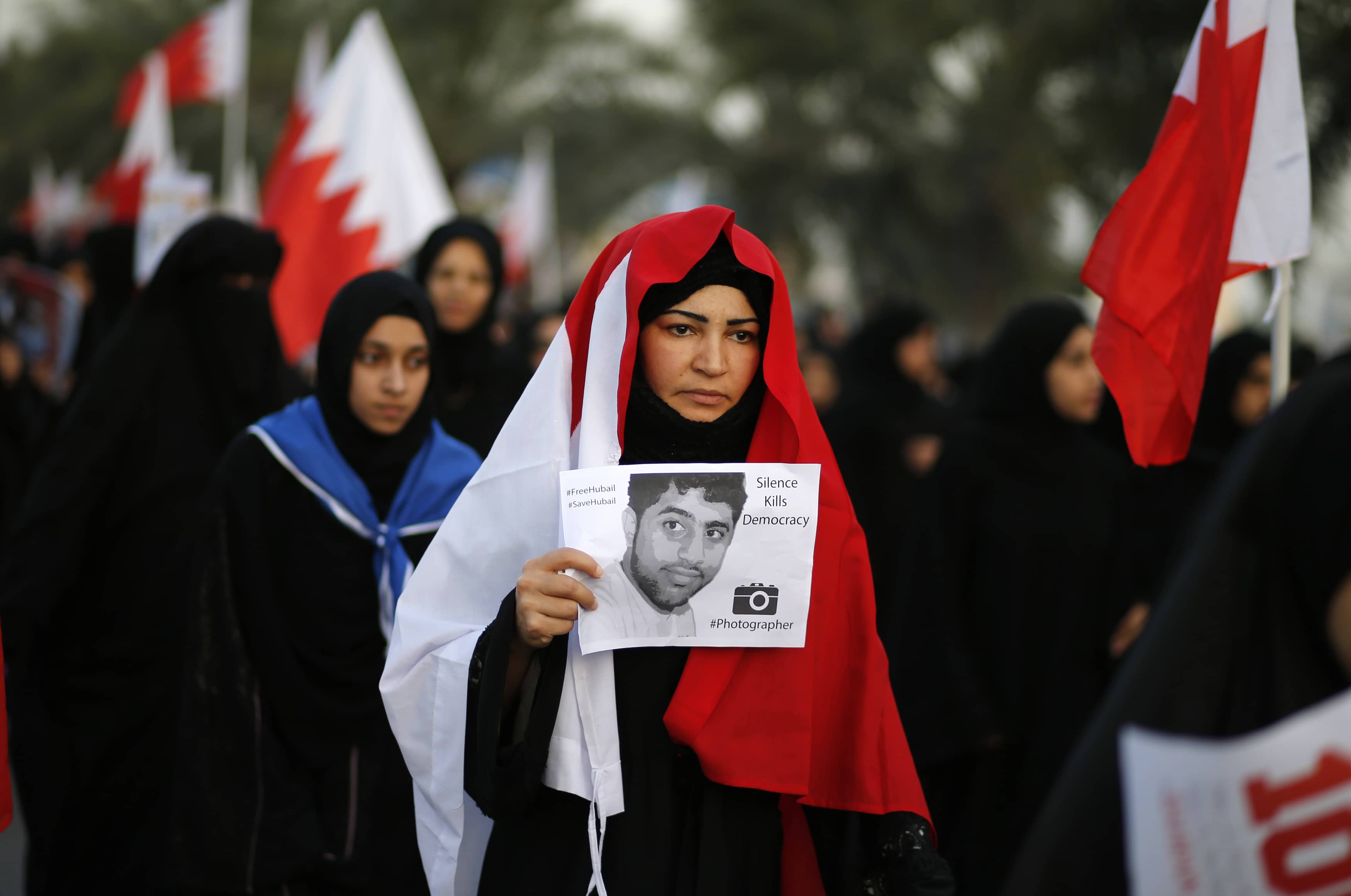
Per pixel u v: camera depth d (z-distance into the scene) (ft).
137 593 45.57
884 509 73.51
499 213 262.47
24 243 97.30
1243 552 16.51
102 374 46.29
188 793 36.94
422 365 40.57
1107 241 36.68
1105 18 123.34
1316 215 108.58
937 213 252.01
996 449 50.78
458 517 27.91
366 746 39.14
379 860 38.93
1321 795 14.80
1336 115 102.37
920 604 49.42
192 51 97.71
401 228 74.64
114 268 74.38
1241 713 16.34
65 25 299.79
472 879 28.27
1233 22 35.53
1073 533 49.85
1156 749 15.57
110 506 45.93
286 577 38.83
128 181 100.63
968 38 247.09
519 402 27.84
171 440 46.73
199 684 37.63
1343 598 15.48
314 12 250.98
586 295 27.78
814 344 114.83
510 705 26.53
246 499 38.75
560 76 275.39
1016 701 48.70
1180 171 36.52
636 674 26.04
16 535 44.60
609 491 25.59
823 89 278.46
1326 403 16.20
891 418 75.56
